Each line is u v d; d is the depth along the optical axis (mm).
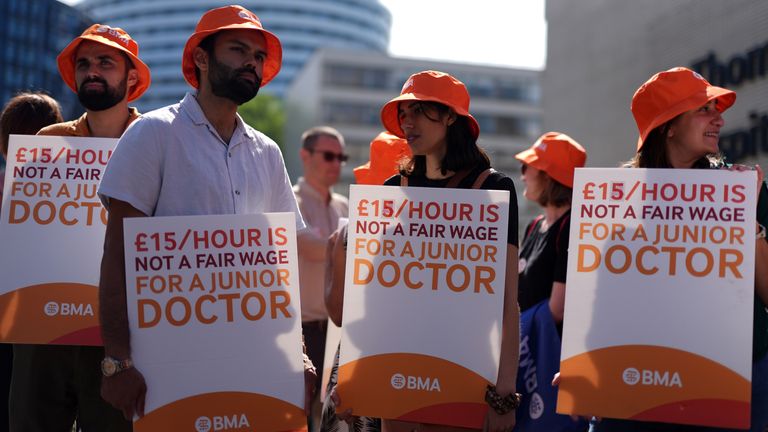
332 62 78000
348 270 3375
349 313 3361
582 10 9797
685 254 3164
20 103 4836
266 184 3547
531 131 80188
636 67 8664
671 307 3150
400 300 3330
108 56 3855
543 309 4379
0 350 4707
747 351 3090
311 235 6086
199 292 3211
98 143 3783
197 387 3186
